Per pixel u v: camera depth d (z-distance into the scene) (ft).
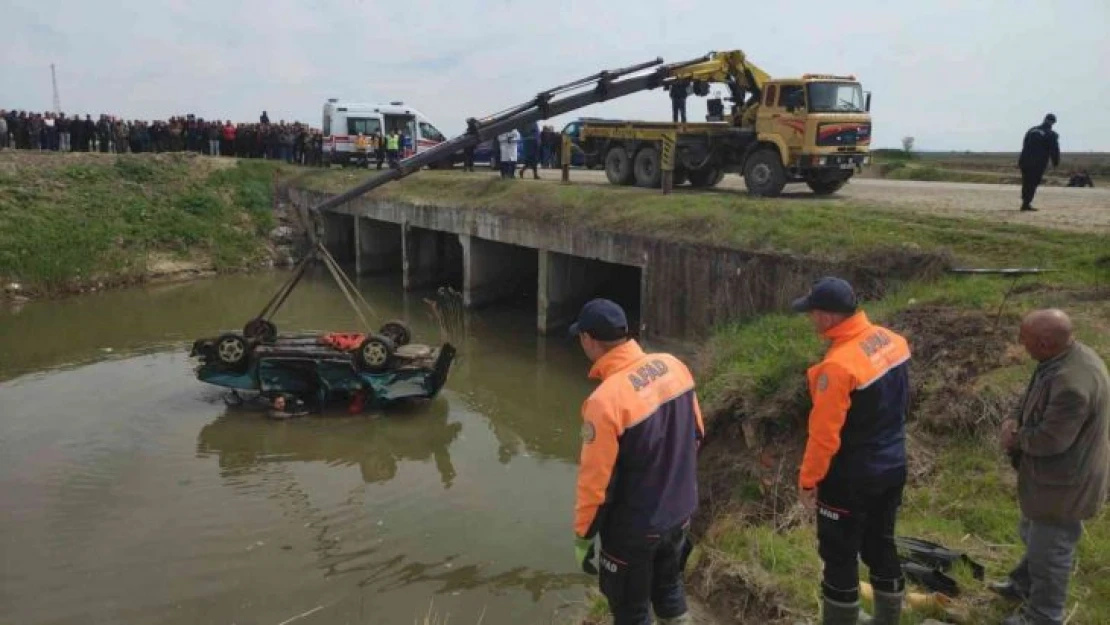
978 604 13.96
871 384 11.76
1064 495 11.80
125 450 32.96
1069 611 13.30
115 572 23.06
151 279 72.69
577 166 93.61
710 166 54.70
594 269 55.42
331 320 58.70
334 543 24.93
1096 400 11.49
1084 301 24.14
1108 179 103.65
